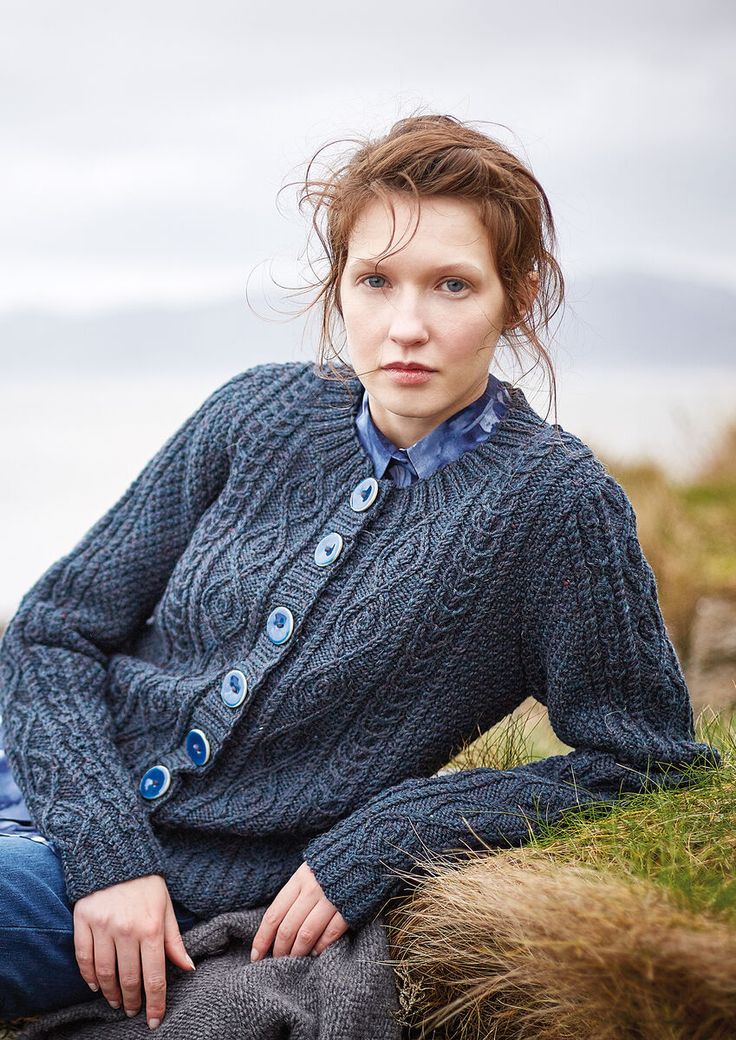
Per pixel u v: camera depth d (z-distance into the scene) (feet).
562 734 5.43
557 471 5.18
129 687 5.83
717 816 5.00
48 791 5.35
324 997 4.69
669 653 5.41
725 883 4.48
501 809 5.16
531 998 4.75
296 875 5.11
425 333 4.95
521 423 5.46
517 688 5.50
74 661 5.92
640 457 22.59
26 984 5.06
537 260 5.42
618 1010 4.23
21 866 5.07
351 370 5.83
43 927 5.01
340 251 5.40
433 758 5.46
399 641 5.17
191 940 5.09
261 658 5.33
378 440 5.52
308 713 5.29
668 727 5.41
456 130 5.18
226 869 5.38
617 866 4.79
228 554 5.62
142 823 5.25
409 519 5.32
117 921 4.95
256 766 5.41
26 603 6.10
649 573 5.35
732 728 7.33
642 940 4.03
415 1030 5.08
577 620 5.14
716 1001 4.01
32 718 5.65
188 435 6.15
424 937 4.91
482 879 4.73
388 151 5.04
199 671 5.66
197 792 5.44
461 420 5.38
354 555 5.36
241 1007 4.65
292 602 5.34
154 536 6.13
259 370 6.16
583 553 5.11
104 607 6.08
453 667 5.29
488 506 5.18
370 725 5.34
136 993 4.96
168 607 5.80
